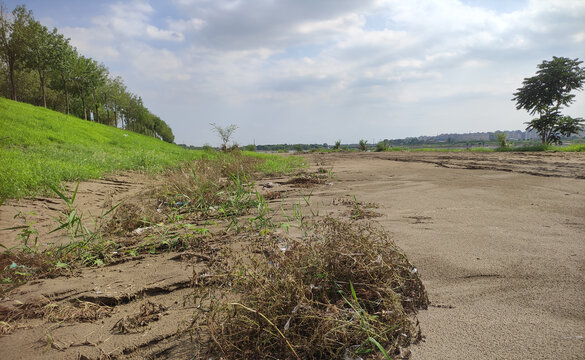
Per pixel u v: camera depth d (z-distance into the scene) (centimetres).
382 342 163
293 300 169
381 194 579
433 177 809
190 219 463
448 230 344
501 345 162
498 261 259
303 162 1502
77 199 615
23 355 171
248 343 164
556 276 230
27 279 270
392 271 199
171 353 167
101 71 4691
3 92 4412
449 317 189
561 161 1165
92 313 210
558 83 3123
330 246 217
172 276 258
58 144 1553
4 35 3331
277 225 387
